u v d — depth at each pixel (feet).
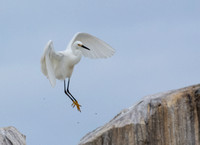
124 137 34.73
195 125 34.09
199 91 34.32
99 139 35.04
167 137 34.65
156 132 34.78
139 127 34.68
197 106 34.19
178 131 34.50
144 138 34.60
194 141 34.09
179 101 34.63
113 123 35.65
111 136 34.96
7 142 35.50
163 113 34.83
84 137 37.29
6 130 37.11
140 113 35.42
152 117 34.94
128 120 35.14
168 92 36.37
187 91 34.94
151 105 35.40
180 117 34.47
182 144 34.40
